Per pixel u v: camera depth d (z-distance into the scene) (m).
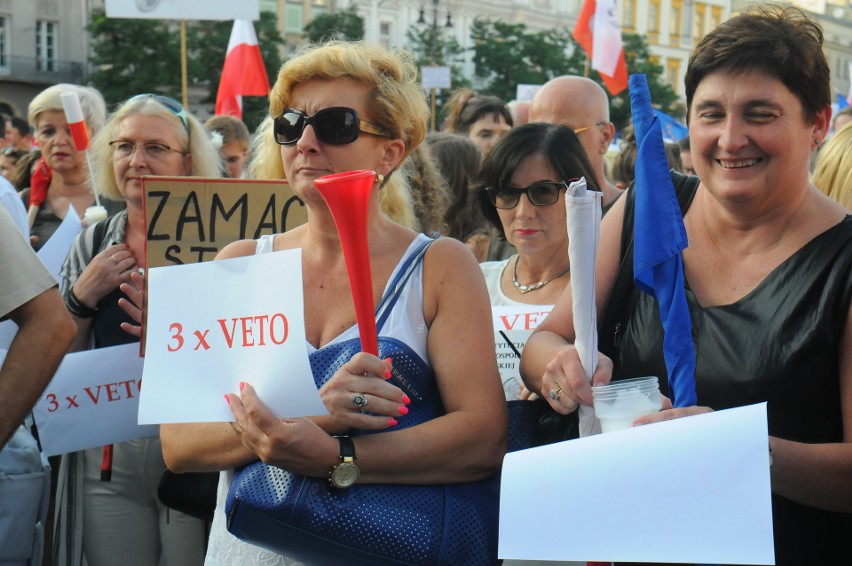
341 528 2.00
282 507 2.01
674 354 1.99
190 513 2.88
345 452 1.98
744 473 1.64
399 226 2.30
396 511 2.03
